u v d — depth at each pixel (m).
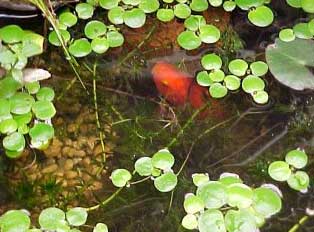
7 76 1.11
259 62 1.14
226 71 1.15
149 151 1.10
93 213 1.06
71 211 1.04
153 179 1.07
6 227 1.02
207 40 1.15
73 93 1.14
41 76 1.13
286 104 1.13
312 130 1.12
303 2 1.18
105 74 1.15
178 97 1.13
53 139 1.10
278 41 1.15
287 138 1.11
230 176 1.07
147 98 1.13
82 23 1.17
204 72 1.13
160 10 1.17
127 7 1.17
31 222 1.05
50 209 1.04
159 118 1.12
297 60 1.14
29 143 1.09
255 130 1.12
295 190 1.07
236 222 1.02
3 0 1.15
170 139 1.11
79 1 1.17
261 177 1.08
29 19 1.17
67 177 1.08
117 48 1.17
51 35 1.16
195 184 1.06
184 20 1.18
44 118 1.09
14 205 1.06
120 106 1.13
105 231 1.04
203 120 1.12
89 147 1.10
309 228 1.05
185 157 1.10
